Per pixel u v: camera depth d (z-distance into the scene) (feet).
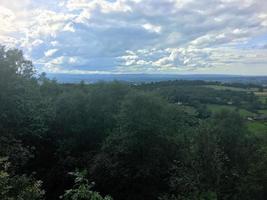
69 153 120.67
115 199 107.14
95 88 135.74
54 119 117.08
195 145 53.06
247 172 59.77
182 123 113.39
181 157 90.22
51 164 121.60
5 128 80.38
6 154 68.69
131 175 105.29
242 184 55.16
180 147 101.55
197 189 50.62
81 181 28.27
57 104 125.39
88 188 27.61
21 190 35.53
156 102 113.39
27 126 87.40
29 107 86.53
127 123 108.37
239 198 54.80
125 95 128.26
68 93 132.87
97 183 107.45
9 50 89.15
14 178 38.04
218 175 51.75
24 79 91.45
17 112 83.10
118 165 105.40
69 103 126.21
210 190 50.11
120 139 108.99
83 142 125.49
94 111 126.62
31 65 95.20
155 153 105.81
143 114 108.47
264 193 55.93
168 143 107.45
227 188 54.95
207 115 109.60
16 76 86.89
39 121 89.66
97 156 110.63
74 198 26.76
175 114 114.52
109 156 109.40
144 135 107.76
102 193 108.37
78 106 126.72
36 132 89.45
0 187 30.68
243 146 79.56
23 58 91.66
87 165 114.83
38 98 97.09
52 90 142.82
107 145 110.73
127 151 105.50
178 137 104.83
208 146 52.60
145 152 107.76
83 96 129.49
